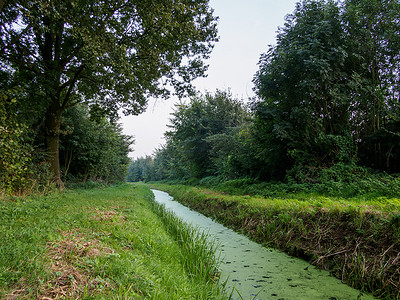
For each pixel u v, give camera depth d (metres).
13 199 7.48
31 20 7.68
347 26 10.80
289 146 11.57
